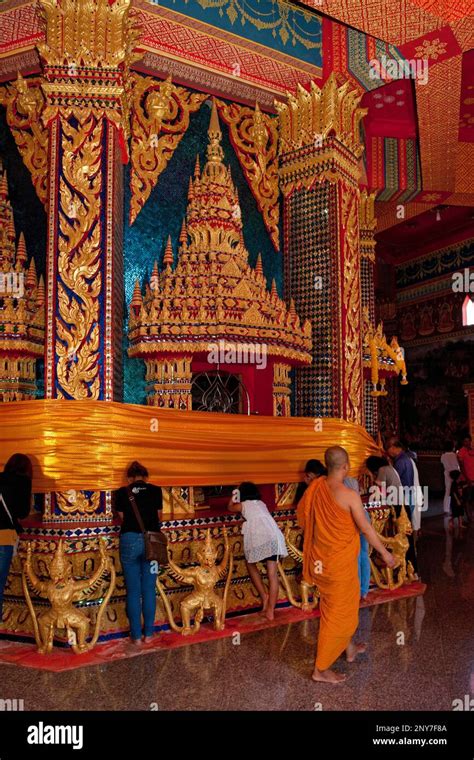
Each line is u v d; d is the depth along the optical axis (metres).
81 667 4.77
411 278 17.64
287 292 8.10
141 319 6.55
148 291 6.85
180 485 6.12
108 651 5.14
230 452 6.46
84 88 6.00
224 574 6.21
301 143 7.96
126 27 6.17
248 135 8.04
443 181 10.01
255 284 7.20
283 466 6.84
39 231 6.98
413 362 17.48
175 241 7.41
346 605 4.49
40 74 7.14
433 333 16.81
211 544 5.69
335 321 7.63
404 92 8.99
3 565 5.20
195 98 7.65
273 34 7.52
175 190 7.48
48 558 5.40
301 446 6.97
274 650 5.13
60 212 5.91
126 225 7.09
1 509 5.21
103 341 5.86
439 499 16.45
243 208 7.94
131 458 5.81
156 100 7.29
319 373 7.76
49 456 5.54
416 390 17.38
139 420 5.88
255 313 6.87
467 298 15.69
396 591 7.07
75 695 4.22
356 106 8.21
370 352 8.91
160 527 5.73
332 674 4.46
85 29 5.98
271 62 7.57
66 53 6.00
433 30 7.05
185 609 5.55
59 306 5.83
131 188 7.15
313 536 4.71
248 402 7.66
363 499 7.47
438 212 13.53
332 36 7.76
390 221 12.46
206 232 7.14
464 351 15.76
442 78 7.89
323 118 7.78
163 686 4.36
